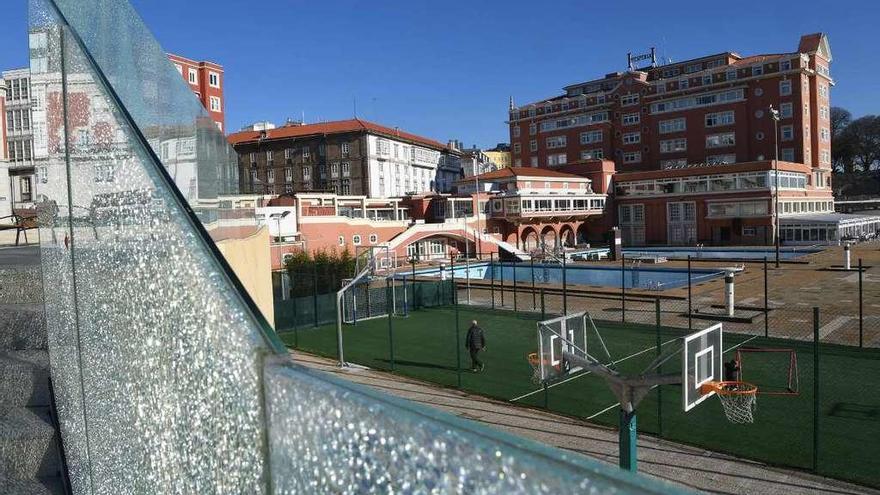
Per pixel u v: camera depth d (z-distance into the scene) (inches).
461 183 2765.7
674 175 2655.0
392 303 1189.7
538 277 1785.2
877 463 418.6
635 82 3078.2
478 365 729.6
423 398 608.1
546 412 555.8
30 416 125.2
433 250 2300.7
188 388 56.7
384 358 810.8
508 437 31.9
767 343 805.9
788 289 1290.6
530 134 3464.6
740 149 2778.1
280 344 46.9
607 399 588.7
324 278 1432.1
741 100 2765.7
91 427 87.8
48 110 116.7
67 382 105.6
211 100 2559.1
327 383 40.6
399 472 36.1
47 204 120.6
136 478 69.4
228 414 50.6
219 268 52.0
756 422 507.5
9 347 166.4
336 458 39.9
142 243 66.0
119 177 73.8
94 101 85.2
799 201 2573.8
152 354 64.6
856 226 2421.3
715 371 306.7
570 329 319.6
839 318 954.7
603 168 2834.6
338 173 3206.2
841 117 4224.9
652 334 893.2
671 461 430.9
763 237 2394.2
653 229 2733.8
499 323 1046.4
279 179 3383.4
